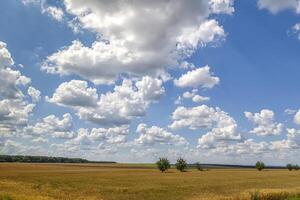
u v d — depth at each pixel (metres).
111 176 102.50
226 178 100.06
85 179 86.69
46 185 68.50
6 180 77.81
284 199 51.12
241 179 96.06
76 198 50.12
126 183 76.88
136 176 104.44
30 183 71.50
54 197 50.00
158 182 80.94
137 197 53.97
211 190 64.19
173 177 102.31
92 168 171.38
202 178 98.62
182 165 154.12
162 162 148.38
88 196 53.34
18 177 89.38
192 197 53.81
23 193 51.66
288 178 103.00
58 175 101.44
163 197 53.97
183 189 65.19
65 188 63.81
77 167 178.50
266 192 55.34
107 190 62.09
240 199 50.12
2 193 46.19
